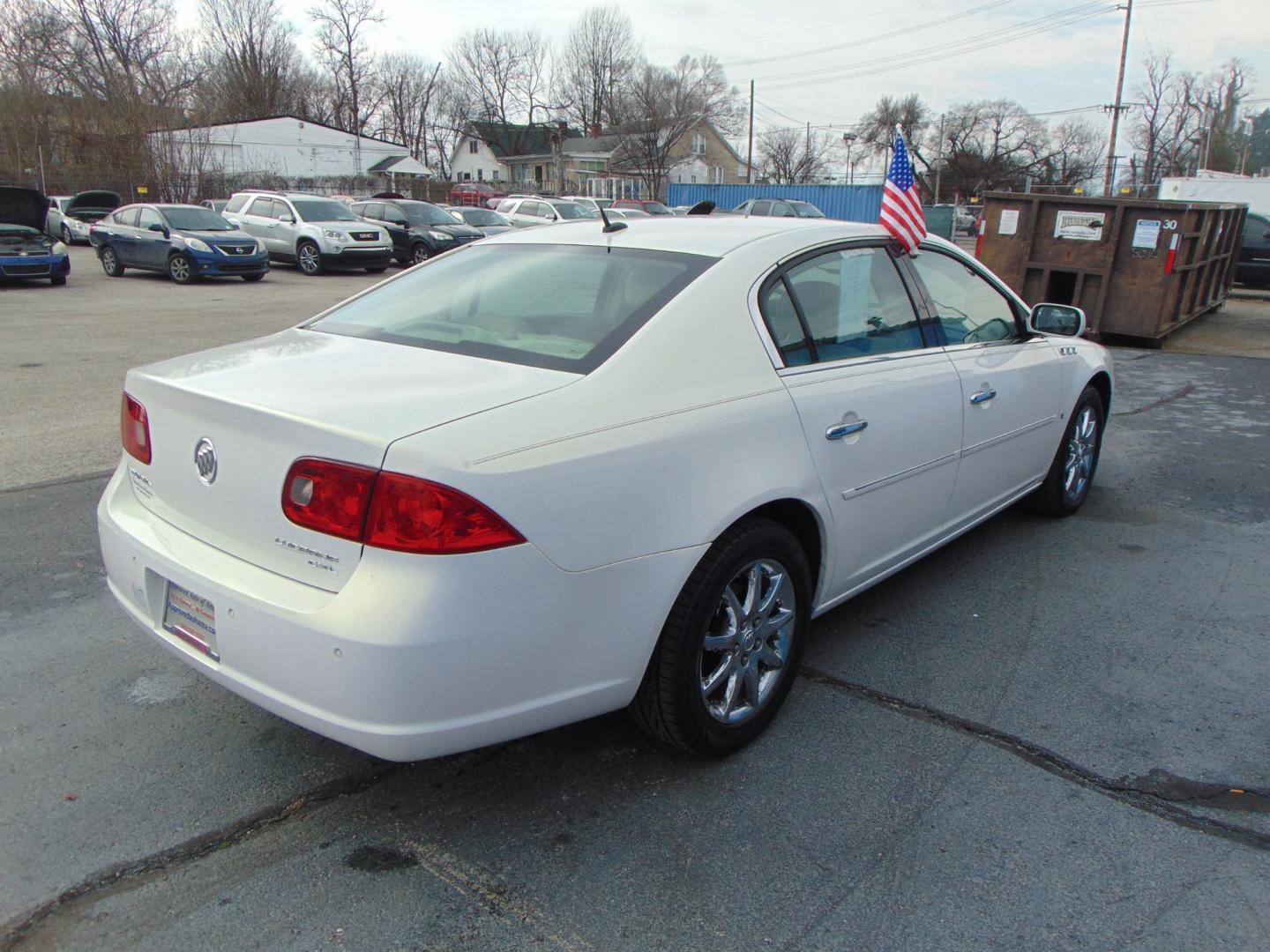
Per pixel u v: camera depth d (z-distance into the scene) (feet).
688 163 236.43
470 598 6.95
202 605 8.00
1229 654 11.92
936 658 11.71
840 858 8.09
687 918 7.36
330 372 8.51
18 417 23.09
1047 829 8.50
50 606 12.55
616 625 7.94
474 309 9.87
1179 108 223.92
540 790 8.98
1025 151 248.32
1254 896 7.68
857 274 11.22
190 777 9.06
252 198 72.43
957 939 7.19
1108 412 17.71
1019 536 16.10
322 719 7.14
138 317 43.24
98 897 7.47
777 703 10.01
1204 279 42.19
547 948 7.04
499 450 7.16
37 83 125.80
